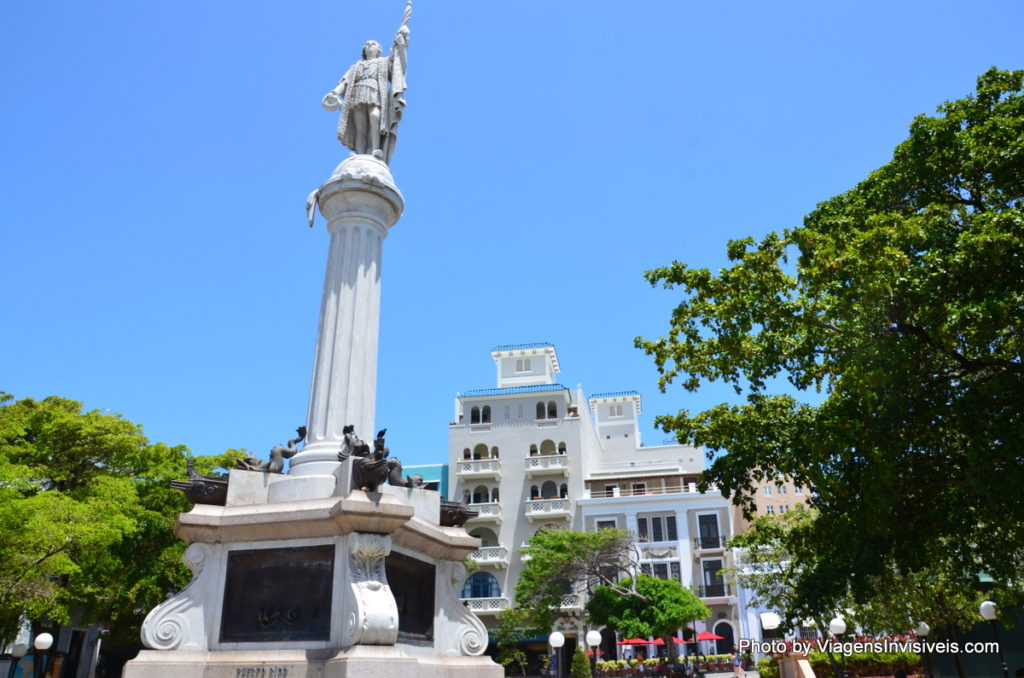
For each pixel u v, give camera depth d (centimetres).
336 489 969
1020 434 1116
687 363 1536
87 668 3428
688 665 4016
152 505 2486
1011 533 1455
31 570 1892
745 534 2383
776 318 1362
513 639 4159
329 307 1159
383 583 891
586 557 3769
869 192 1566
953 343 1223
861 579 1374
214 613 938
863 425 1278
